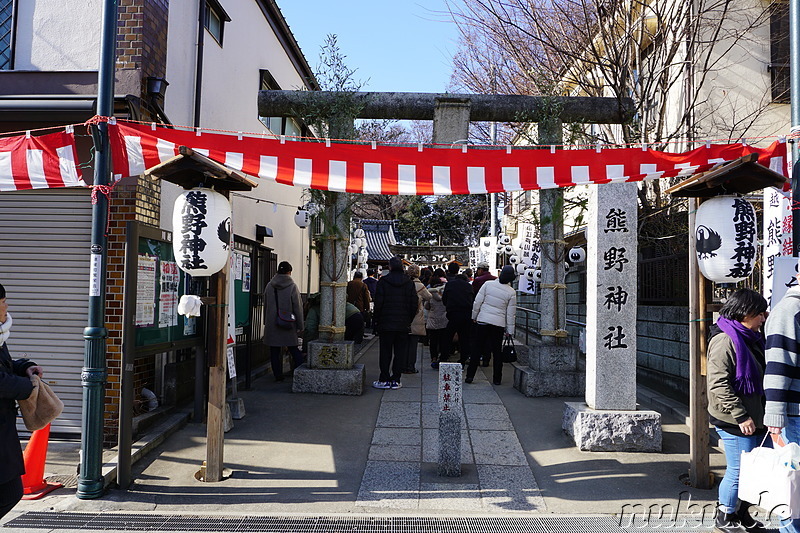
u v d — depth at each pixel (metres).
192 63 8.20
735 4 8.87
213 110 9.14
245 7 10.76
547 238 8.66
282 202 13.34
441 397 5.50
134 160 5.47
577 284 12.49
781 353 3.63
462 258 31.58
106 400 6.21
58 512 4.63
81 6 6.71
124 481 5.09
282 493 5.04
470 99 8.34
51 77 6.55
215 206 5.01
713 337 4.25
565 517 4.59
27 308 6.50
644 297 9.37
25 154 5.68
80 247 6.49
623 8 8.85
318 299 10.16
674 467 5.61
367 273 21.94
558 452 6.05
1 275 6.53
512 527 4.41
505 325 9.16
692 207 5.19
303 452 6.03
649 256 9.75
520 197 19.14
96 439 4.92
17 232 6.55
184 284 7.20
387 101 8.37
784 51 8.88
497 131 16.44
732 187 4.80
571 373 8.31
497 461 5.82
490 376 9.91
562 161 5.80
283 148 5.71
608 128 10.05
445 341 10.39
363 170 5.77
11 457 3.30
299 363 9.43
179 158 4.73
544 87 8.62
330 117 8.28
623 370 6.22
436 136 8.30
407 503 4.85
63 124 6.29
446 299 10.30
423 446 6.23
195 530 4.34
